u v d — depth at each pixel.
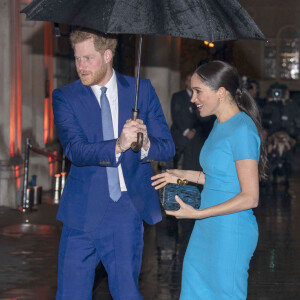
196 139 10.38
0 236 8.56
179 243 8.24
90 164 4.07
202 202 4.06
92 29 4.02
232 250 3.94
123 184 4.21
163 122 4.34
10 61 10.62
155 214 4.29
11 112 10.70
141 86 4.26
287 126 14.91
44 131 13.02
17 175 10.79
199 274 4.04
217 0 3.79
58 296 4.24
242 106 3.99
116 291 4.22
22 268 7.01
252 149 3.86
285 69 36.16
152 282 6.52
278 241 8.62
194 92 4.01
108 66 4.14
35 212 10.33
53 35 13.57
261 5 35.91
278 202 11.87
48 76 13.26
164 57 12.94
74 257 4.18
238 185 3.93
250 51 35.62
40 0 3.85
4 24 10.55
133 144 3.94
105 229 4.18
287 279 6.81
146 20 3.64
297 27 36.06
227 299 3.96
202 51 25.75
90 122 4.14
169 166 10.68
